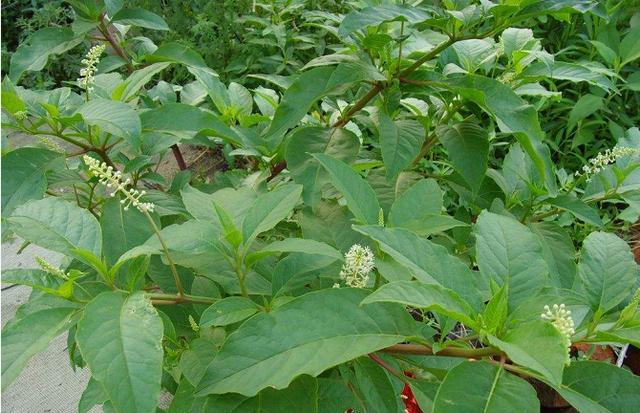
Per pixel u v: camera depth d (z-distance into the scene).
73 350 0.71
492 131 1.36
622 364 1.12
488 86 0.65
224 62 1.99
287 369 0.41
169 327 0.54
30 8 2.40
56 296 0.48
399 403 0.60
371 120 0.77
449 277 0.45
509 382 0.40
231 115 0.87
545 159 0.66
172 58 0.79
